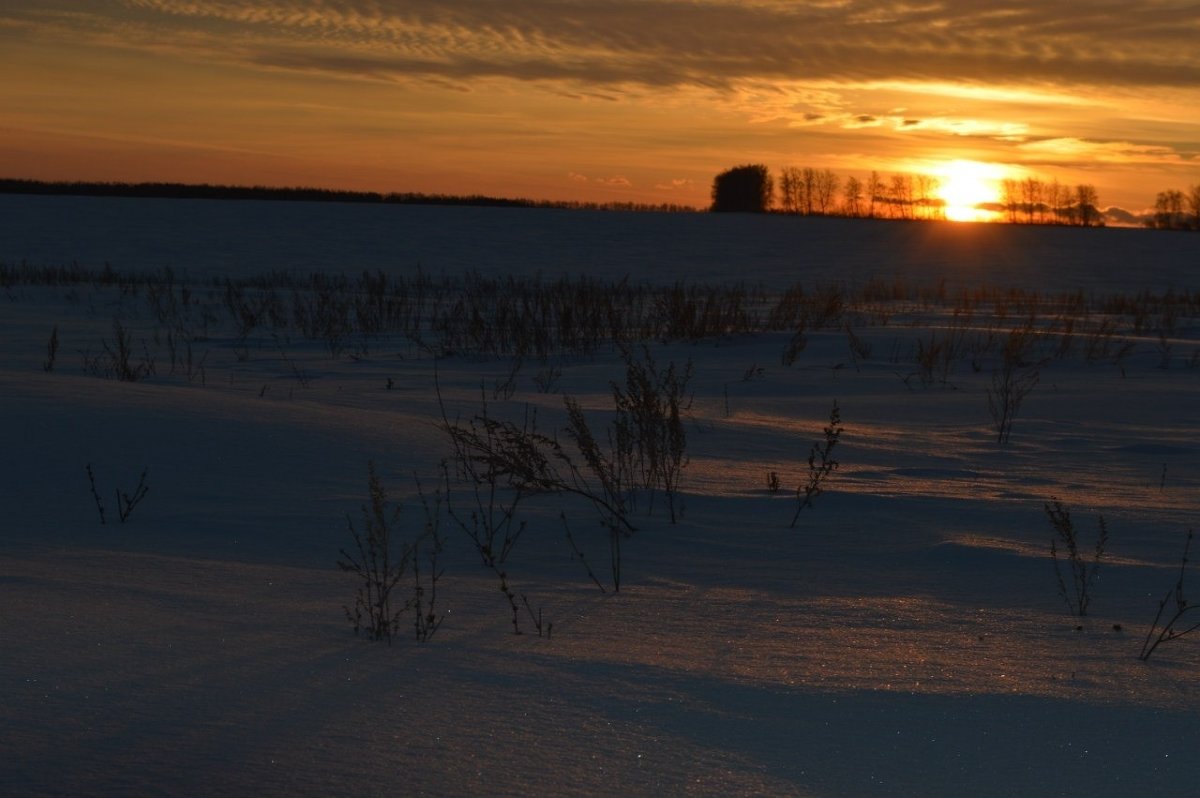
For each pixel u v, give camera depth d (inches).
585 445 250.4
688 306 692.7
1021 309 970.7
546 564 197.0
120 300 895.7
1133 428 371.2
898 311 929.5
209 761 105.7
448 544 209.8
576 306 722.2
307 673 129.7
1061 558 200.1
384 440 291.7
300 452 274.2
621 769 106.4
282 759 106.6
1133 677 136.1
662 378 488.7
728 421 362.9
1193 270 1744.6
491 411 369.4
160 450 267.0
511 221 2309.3
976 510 238.2
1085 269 1705.2
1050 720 120.9
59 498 232.4
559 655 139.4
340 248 1713.8
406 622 154.6
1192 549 210.1
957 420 384.2
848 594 176.9
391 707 119.8
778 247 1953.7
